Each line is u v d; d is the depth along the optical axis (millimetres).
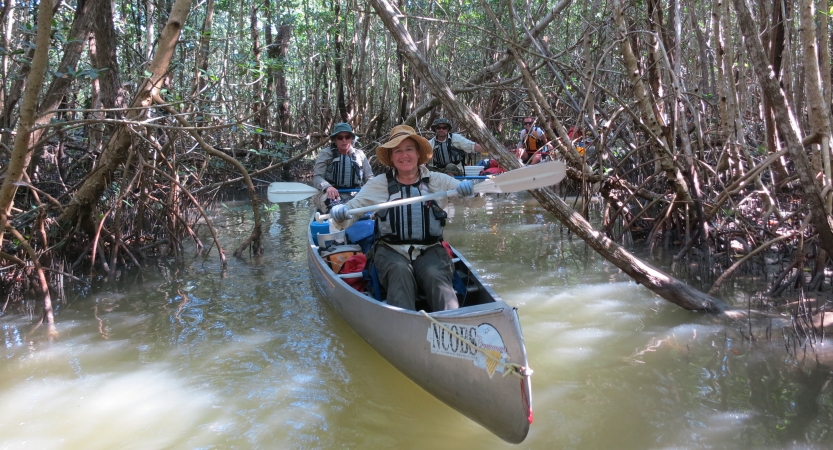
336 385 3779
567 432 3127
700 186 7148
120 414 3438
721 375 3668
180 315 5152
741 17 4543
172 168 7309
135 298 5703
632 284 5625
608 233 7480
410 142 4027
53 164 8711
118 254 6969
